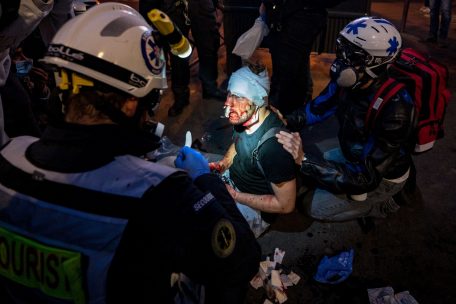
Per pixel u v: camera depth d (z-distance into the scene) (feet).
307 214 8.81
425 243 8.51
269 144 6.71
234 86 6.44
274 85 12.70
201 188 4.48
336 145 11.64
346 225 8.96
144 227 2.75
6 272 3.15
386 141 7.06
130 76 3.00
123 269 2.80
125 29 3.06
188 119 12.92
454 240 8.56
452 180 10.20
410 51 7.76
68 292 2.90
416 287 7.61
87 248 2.79
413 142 7.66
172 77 12.73
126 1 24.32
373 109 7.06
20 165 3.00
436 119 7.39
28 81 8.91
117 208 2.75
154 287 2.94
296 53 11.39
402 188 8.86
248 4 13.56
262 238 8.72
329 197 8.38
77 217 2.79
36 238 2.90
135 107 3.15
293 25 11.03
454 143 11.55
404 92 6.89
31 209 2.90
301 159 7.09
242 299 4.47
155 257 2.83
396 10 23.97
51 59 2.97
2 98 7.24
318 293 7.54
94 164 2.86
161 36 3.29
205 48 12.90
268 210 7.37
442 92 7.23
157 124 3.61
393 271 7.93
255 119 6.86
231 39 14.40
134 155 3.08
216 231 2.94
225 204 4.32
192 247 2.84
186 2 11.80
